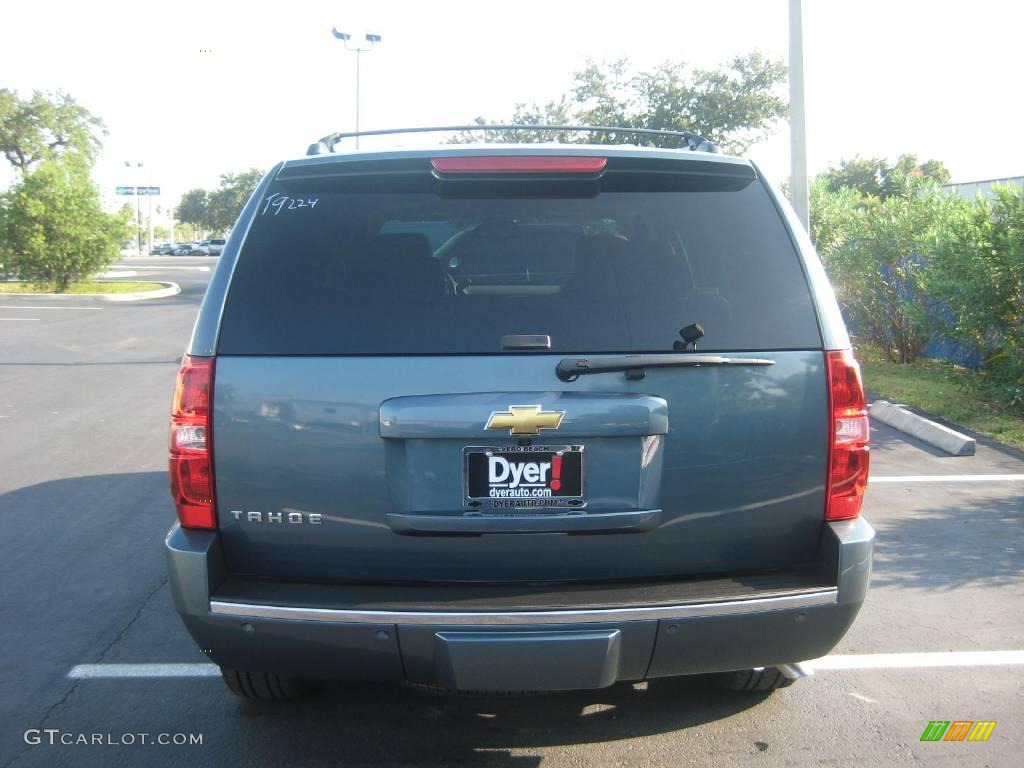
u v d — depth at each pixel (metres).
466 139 21.84
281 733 3.73
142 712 3.92
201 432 3.00
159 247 87.94
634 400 2.95
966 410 10.12
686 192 3.30
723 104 22.75
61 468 8.09
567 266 3.66
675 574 3.06
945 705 3.98
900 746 3.64
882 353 13.96
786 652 3.04
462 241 3.65
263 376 2.98
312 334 3.00
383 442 2.95
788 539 3.10
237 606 2.92
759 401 3.02
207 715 3.89
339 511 2.98
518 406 2.92
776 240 3.21
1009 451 8.70
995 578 5.48
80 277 31.64
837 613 3.02
